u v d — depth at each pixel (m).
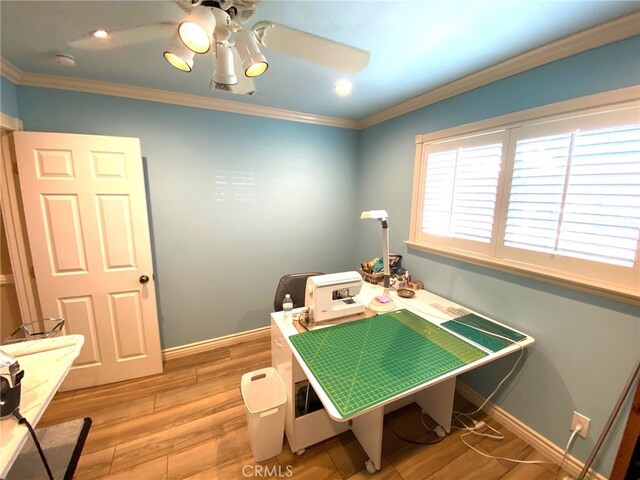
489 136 1.79
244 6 1.14
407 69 1.75
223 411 1.92
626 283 1.26
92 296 2.07
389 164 2.71
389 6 1.18
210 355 2.61
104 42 1.42
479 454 1.62
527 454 1.62
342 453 1.62
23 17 1.24
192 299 2.58
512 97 1.66
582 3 1.12
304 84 2.02
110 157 1.97
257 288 2.86
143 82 2.01
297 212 2.95
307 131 2.86
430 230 2.28
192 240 2.50
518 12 1.19
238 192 2.62
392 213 2.71
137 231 2.12
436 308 1.95
